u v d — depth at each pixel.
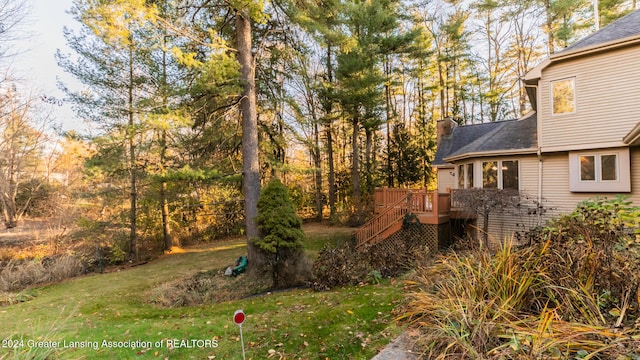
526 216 9.98
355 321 4.20
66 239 12.20
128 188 12.16
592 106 8.48
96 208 12.46
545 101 9.43
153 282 8.45
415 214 10.26
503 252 3.69
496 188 10.29
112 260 11.64
